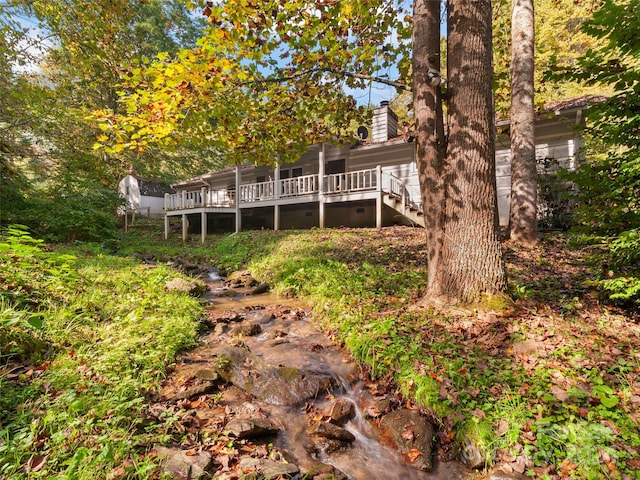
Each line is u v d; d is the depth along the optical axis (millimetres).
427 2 4859
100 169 13586
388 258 8602
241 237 14352
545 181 10773
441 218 5008
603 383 3191
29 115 11352
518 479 2484
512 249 8359
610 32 3592
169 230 21094
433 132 4953
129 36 16391
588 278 6066
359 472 2754
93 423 2615
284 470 2514
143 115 4531
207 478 2346
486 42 4594
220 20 4551
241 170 20047
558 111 10961
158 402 3270
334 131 7730
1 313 3670
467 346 3994
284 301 7156
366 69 6277
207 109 5223
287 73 5977
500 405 3109
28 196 12891
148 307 5473
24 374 3109
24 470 2125
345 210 16422
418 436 3000
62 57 12820
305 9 5074
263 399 3594
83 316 4598
